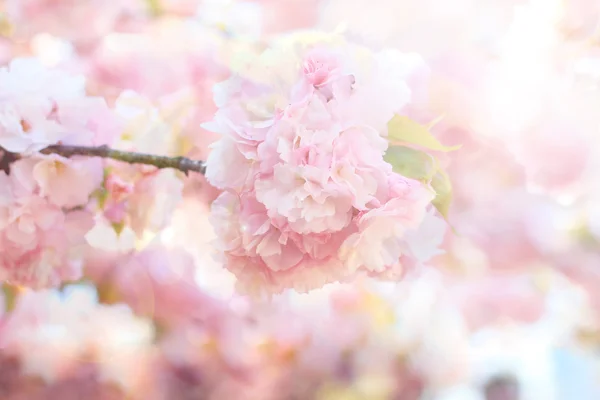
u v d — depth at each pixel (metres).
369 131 0.79
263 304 1.20
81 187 0.86
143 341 1.19
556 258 1.14
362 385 1.37
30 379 1.15
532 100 1.06
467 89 1.04
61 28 1.06
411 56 0.83
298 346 1.33
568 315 1.28
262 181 0.79
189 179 0.90
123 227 0.88
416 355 1.39
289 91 0.80
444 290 1.27
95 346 1.15
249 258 0.82
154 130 0.89
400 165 0.81
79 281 1.04
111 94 1.00
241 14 1.04
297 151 0.78
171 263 1.06
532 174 1.08
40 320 1.11
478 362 1.41
